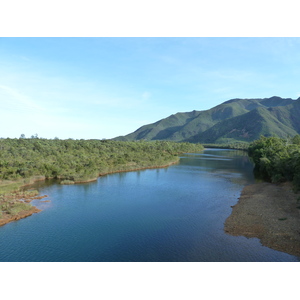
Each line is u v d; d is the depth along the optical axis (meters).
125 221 34.19
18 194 46.94
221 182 61.50
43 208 39.78
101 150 109.50
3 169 60.59
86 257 24.45
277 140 109.38
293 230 29.05
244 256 24.17
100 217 35.78
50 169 64.81
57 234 29.98
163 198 46.06
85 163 76.06
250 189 52.56
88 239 28.58
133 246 26.81
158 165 89.25
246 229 30.77
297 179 42.31
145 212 37.97
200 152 184.25
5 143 96.56
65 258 24.22
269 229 30.06
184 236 29.20
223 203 42.78
